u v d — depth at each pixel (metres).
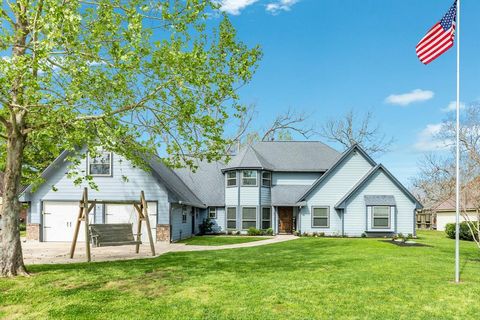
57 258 14.24
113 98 10.37
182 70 9.30
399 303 7.81
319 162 32.09
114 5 9.45
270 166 31.33
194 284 9.20
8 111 10.70
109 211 22.62
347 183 28.92
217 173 33.09
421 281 9.70
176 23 9.62
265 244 20.45
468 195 14.86
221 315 6.99
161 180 22.53
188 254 15.23
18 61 8.11
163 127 10.52
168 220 22.39
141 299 7.91
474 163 15.10
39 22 8.56
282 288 8.84
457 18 10.25
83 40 9.57
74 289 8.66
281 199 30.69
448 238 28.08
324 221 28.66
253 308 7.39
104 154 22.67
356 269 11.28
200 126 10.35
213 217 31.17
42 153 12.38
